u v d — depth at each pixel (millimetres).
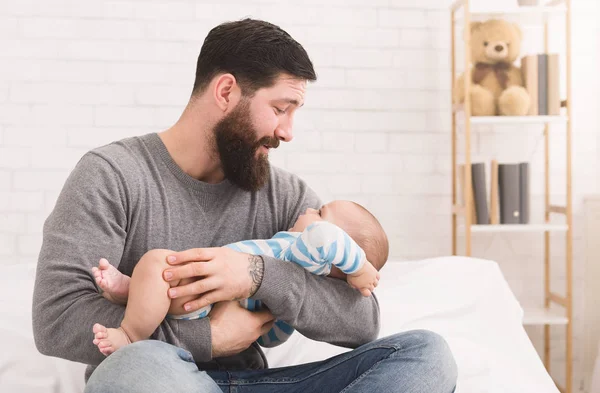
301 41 2953
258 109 1356
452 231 2982
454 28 2953
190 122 1389
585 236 3049
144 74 2879
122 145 1380
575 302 3111
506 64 2906
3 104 2816
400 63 2992
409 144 3004
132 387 992
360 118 2980
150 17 2875
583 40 3072
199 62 1404
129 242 1311
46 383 1698
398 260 3016
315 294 1279
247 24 1385
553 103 2832
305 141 2963
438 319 2059
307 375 1315
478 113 2836
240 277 1190
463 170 2873
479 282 2238
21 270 2318
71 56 2844
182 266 1160
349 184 2984
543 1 3051
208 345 1180
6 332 1842
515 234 3096
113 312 1151
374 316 1382
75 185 1269
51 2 2832
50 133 2842
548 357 3061
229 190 1438
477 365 1821
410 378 1188
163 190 1353
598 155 3094
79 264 1200
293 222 1540
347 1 2963
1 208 2820
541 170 3068
